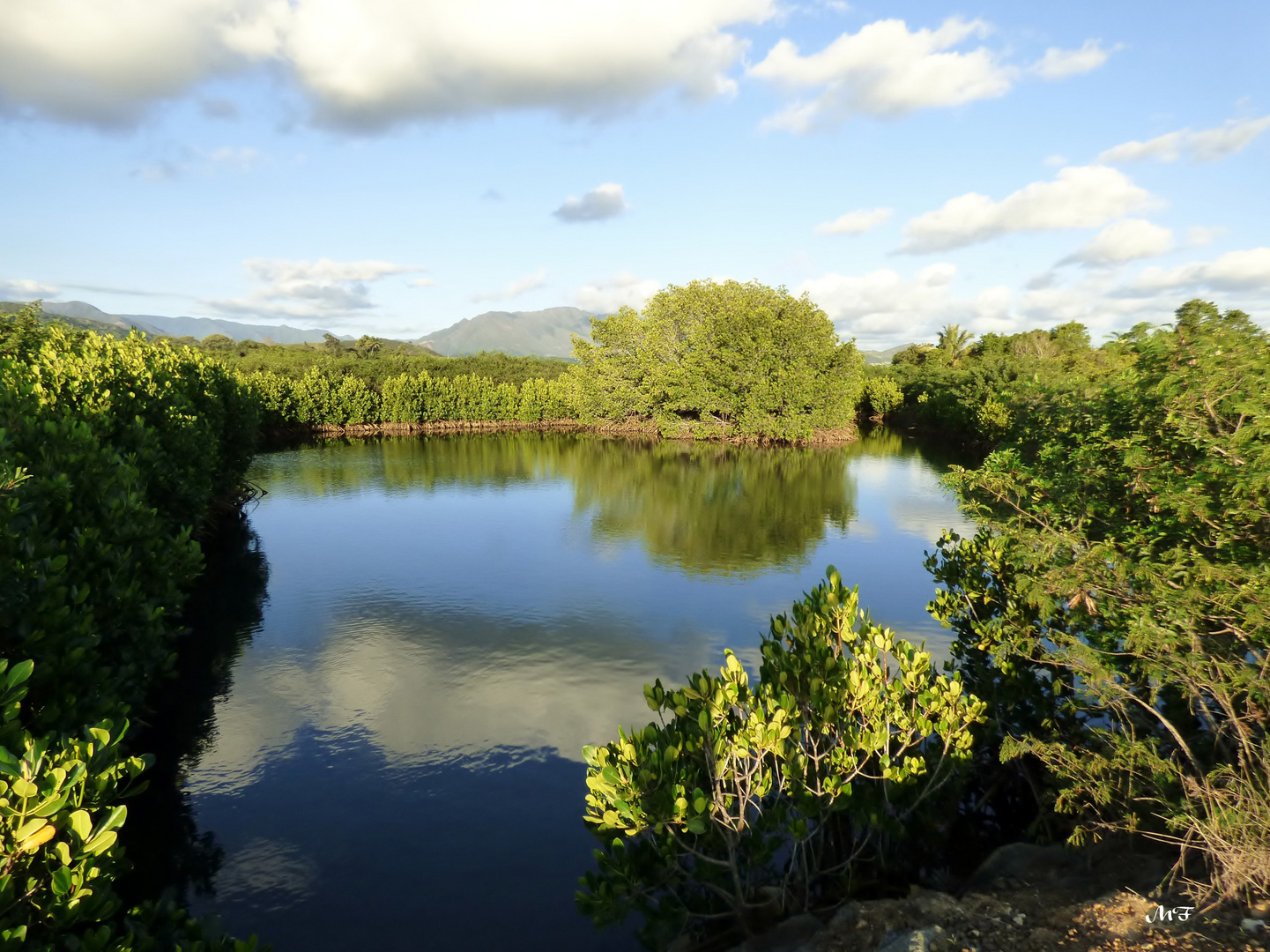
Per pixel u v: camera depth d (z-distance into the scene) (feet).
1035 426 29.84
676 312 173.68
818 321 160.04
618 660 36.60
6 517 17.28
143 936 12.89
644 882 15.85
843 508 80.74
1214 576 15.01
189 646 38.50
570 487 96.27
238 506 77.61
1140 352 21.42
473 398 202.69
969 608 25.64
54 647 17.93
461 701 31.83
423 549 61.00
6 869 9.81
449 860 21.20
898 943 13.12
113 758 12.52
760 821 16.76
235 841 22.06
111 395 42.52
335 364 204.23
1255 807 13.32
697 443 167.43
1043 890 15.83
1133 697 16.92
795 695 18.34
